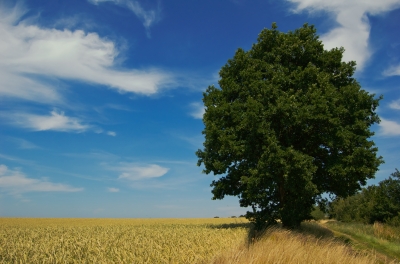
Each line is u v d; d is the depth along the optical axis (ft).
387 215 135.74
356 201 187.52
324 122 61.11
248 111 62.69
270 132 62.39
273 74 67.10
